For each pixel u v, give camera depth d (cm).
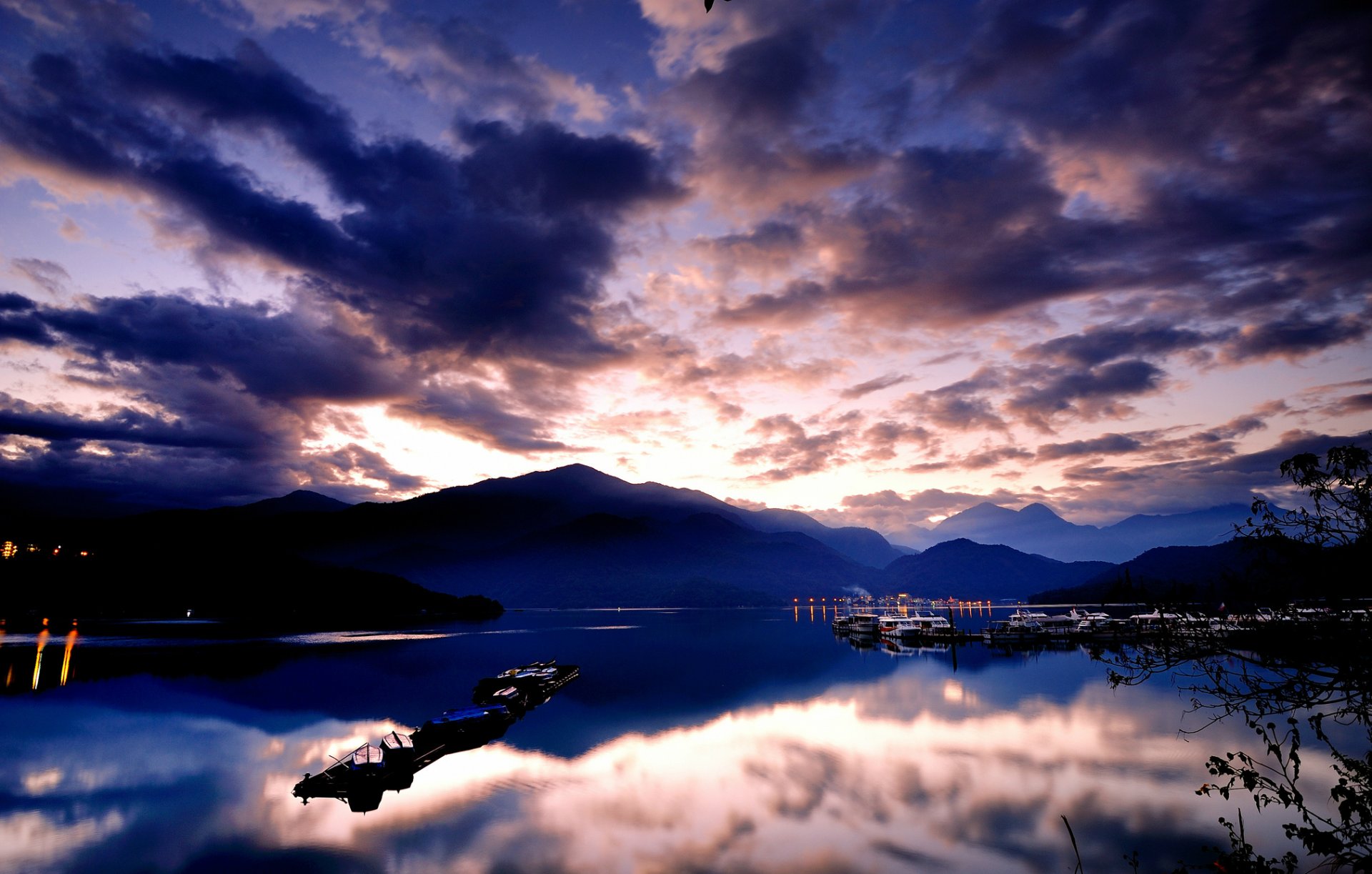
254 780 3466
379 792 3288
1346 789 883
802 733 4547
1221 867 1027
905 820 2894
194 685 6625
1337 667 810
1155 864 2441
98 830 2792
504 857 2552
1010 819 2891
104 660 8606
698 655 10612
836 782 3428
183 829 2806
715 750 4122
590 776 3581
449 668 8544
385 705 5697
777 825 2859
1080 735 4319
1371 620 800
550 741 4428
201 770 3647
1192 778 3378
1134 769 3559
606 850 2611
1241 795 3089
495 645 12794
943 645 12094
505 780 3519
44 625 15188
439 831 2797
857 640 13762
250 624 17512
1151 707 5194
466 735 4388
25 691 6150
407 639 13838
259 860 2527
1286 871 979
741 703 5809
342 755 3978
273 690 6438
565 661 9750
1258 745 3850
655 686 6988
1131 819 2859
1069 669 7888
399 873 2428
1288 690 843
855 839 2708
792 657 10044
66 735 4438
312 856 2556
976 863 2488
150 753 3978
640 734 4612
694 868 2462
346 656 9900
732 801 3153
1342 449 843
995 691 6200
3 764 3719
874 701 5766
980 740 4247
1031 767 3634
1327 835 892
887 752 4003
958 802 3105
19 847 2612
